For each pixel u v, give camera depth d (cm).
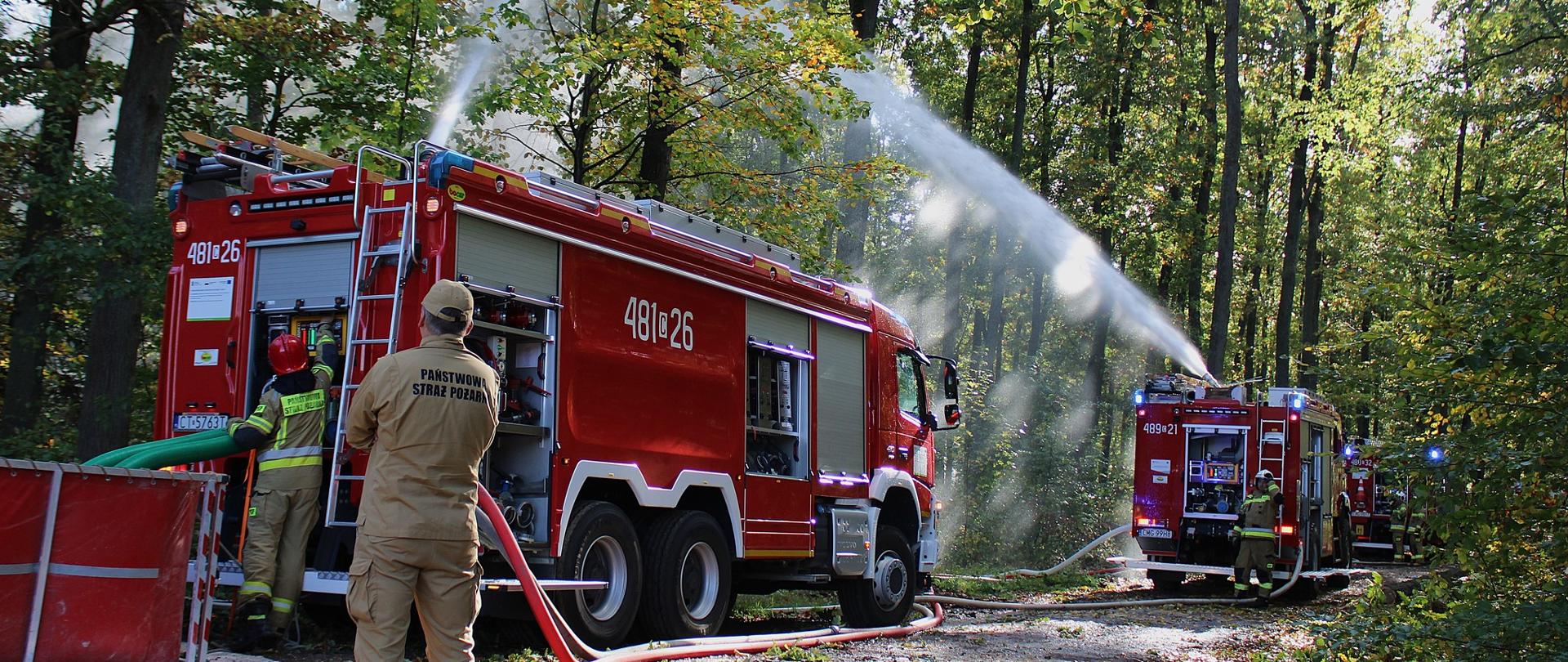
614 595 795
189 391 749
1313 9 3122
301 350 696
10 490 461
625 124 1447
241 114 1402
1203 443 1742
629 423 809
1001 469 2239
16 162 1101
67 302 1150
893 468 1137
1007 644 1006
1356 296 976
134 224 1048
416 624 823
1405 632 773
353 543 691
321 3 1424
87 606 489
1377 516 2659
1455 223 848
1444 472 784
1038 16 2581
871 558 1072
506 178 720
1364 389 952
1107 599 1592
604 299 795
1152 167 2900
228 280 747
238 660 641
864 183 1531
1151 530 1733
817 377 1030
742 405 928
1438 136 3083
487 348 718
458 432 480
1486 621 737
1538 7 2398
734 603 1201
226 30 1191
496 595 730
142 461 639
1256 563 1583
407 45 1323
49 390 1298
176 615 529
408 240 677
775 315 980
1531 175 2517
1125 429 3778
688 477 859
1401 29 3141
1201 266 3225
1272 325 4434
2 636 459
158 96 1145
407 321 678
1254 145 3206
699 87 1420
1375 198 3559
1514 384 778
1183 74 2817
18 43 1156
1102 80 2750
